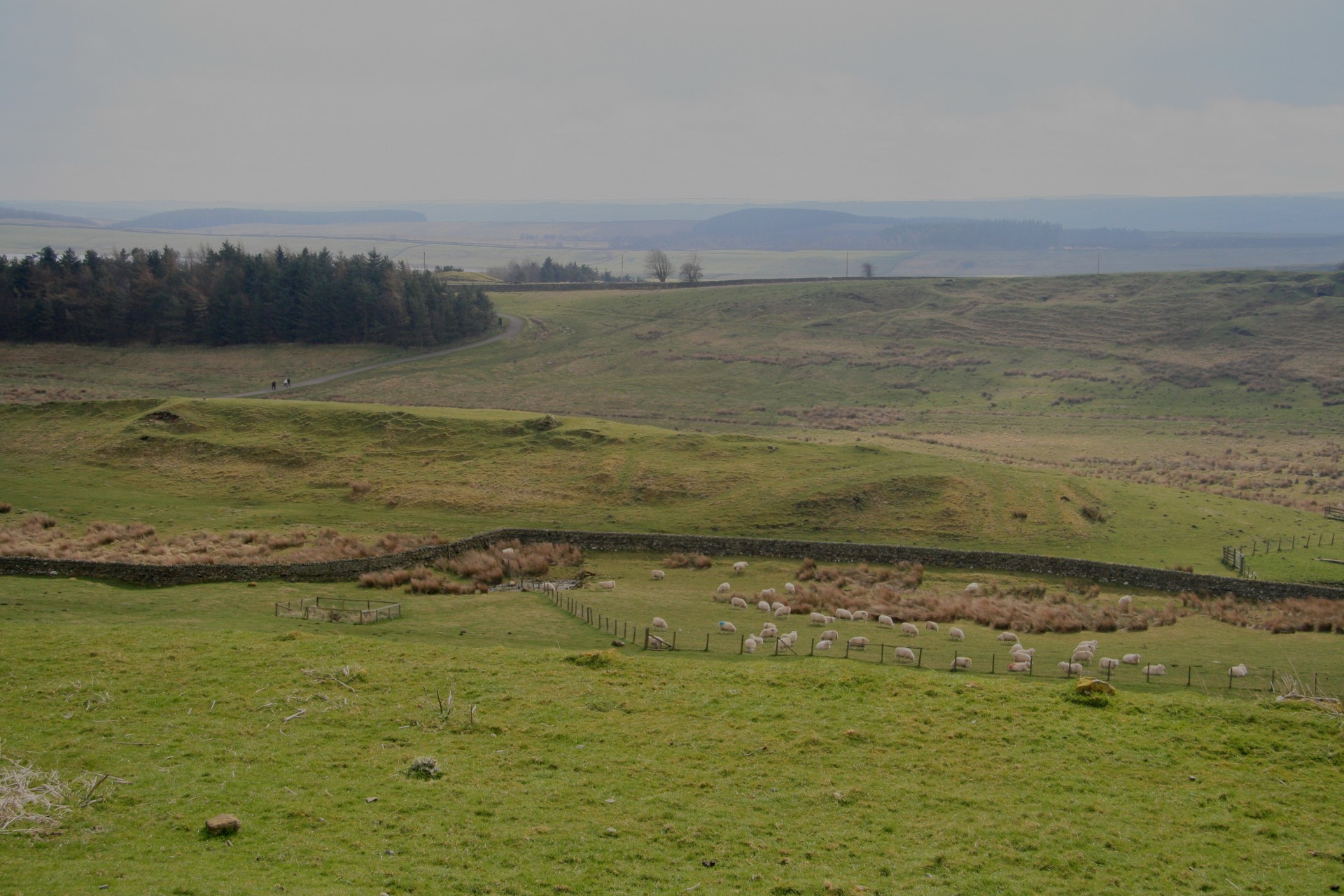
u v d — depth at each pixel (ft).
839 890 68.90
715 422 466.70
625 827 77.10
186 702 100.17
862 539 243.60
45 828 70.08
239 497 264.52
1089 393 543.39
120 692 102.27
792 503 261.65
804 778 87.76
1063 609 179.73
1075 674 131.13
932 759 92.68
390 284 627.05
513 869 69.56
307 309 599.57
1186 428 473.67
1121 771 90.74
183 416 317.42
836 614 172.76
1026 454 397.80
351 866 68.13
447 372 555.28
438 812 77.97
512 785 84.12
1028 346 634.84
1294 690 119.96
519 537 234.38
